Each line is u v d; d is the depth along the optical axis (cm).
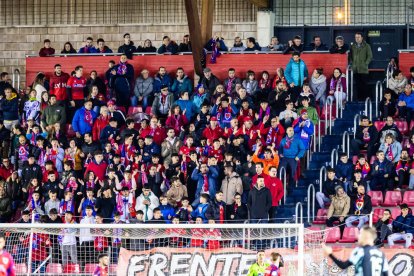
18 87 6794
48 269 4781
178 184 5288
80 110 5894
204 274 4612
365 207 5081
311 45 6556
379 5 6831
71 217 5122
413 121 5775
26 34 7188
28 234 4775
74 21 7144
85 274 4712
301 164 5575
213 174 5300
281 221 5266
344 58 6253
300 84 6003
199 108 5956
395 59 6212
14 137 5906
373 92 6800
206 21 6394
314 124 5725
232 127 5638
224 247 4644
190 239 4738
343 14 6869
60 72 6216
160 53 6506
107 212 5238
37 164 5553
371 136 5550
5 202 5475
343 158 5300
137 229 4734
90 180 5400
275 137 5566
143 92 6259
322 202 5250
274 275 4188
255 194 5094
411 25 6788
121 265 4638
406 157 5353
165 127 5828
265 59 6350
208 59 6394
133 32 7088
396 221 4975
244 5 6925
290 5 6919
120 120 5934
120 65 6284
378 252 3178
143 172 5384
